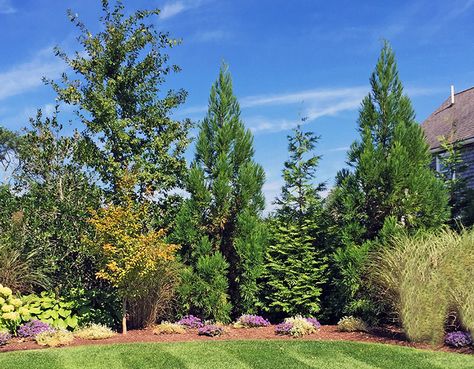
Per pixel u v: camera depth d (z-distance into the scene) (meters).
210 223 12.06
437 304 8.48
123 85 13.62
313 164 12.48
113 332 10.34
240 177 12.02
